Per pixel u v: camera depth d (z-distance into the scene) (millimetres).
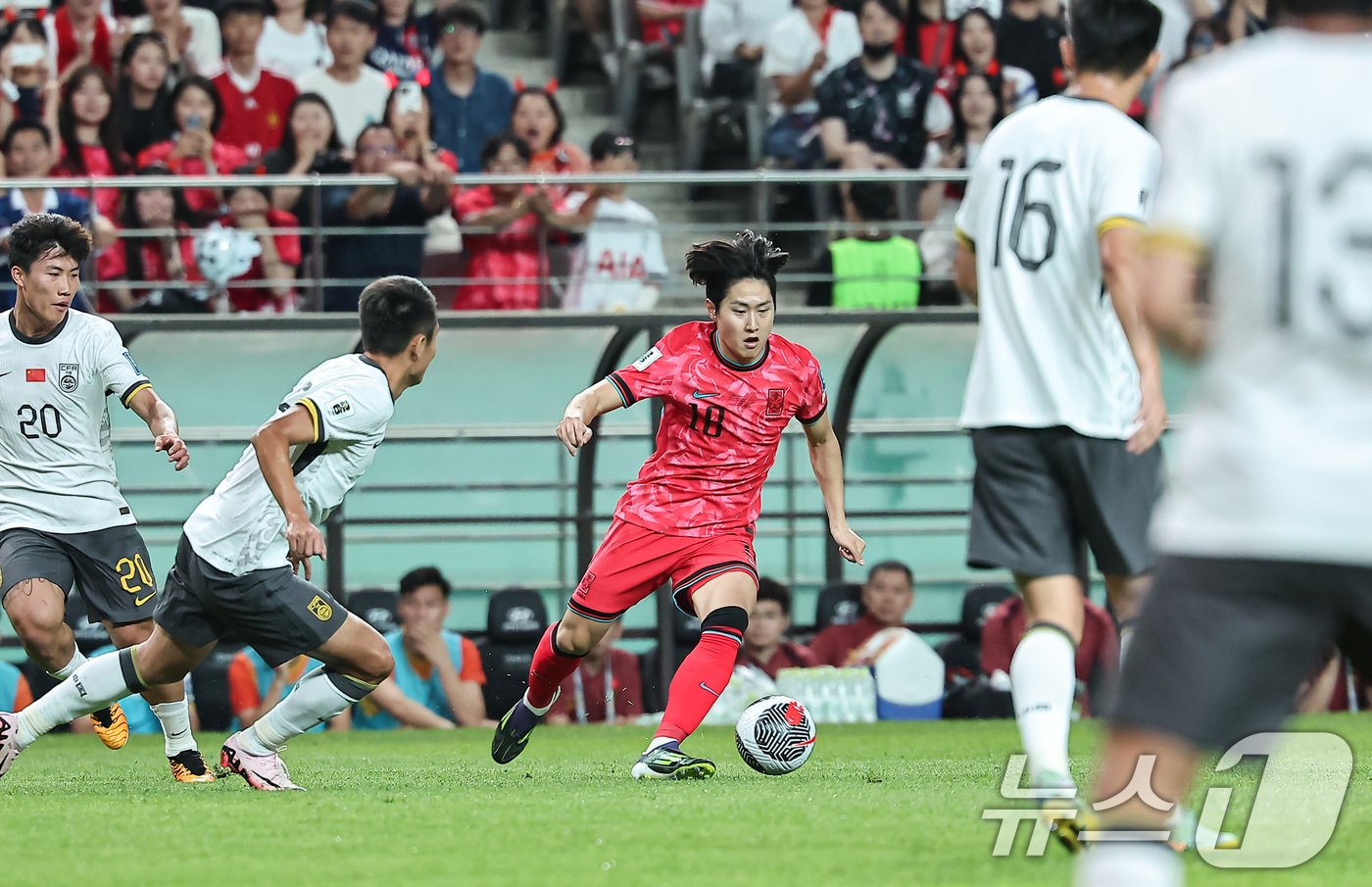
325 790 21828
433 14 54500
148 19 52938
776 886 12930
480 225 46594
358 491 47781
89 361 25453
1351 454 9039
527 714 25078
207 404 46656
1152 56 16719
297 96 48562
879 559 49188
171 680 22891
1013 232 16312
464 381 47531
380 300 21500
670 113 60938
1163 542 9602
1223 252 9359
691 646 44469
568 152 49031
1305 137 9172
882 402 49000
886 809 18312
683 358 23375
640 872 13766
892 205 48875
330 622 21875
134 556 26266
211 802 20062
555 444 48125
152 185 44188
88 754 33625
